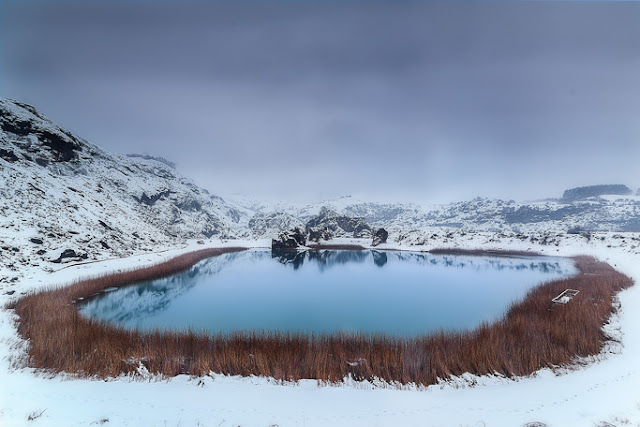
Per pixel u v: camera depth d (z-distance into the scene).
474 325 36.38
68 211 79.38
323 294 55.53
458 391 17.06
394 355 20.52
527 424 13.21
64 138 117.25
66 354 20.69
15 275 44.88
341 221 194.75
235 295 54.53
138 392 16.48
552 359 20.73
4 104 106.00
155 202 181.12
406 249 132.62
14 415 13.45
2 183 71.38
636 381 17.06
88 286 46.25
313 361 20.36
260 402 15.60
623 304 33.94
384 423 13.56
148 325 36.03
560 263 88.50
